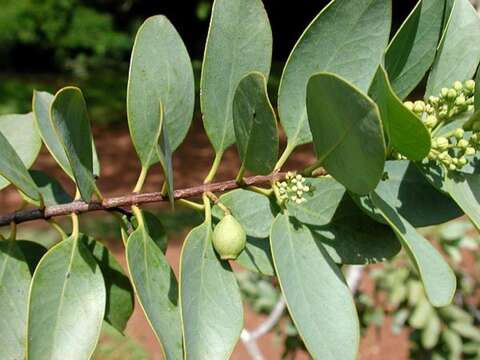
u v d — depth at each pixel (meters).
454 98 0.25
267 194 0.26
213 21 0.26
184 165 2.29
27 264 0.28
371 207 0.24
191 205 0.26
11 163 0.26
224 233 0.24
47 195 0.31
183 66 0.27
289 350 0.72
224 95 0.27
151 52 0.27
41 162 2.14
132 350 0.90
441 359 0.71
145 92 0.27
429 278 0.22
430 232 0.69
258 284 0.74
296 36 3.66
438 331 0.68
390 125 0.22
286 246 0.24
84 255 0.26
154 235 0.28
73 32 3.71
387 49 0.24
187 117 0.27
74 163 0.24
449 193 0.24
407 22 0.24
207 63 0.26
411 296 0.69
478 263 0.78
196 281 0.24
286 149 0.26
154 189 2.09
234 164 2.30
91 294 0.25
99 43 3.74
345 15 0.26
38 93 0.29
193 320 0.24
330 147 0.22
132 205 0.26
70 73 3.71
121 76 3.63
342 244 0.25
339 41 0.26
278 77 3.22
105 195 2.03
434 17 0.25
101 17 3.77
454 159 0.24
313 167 0.25
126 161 2.33
